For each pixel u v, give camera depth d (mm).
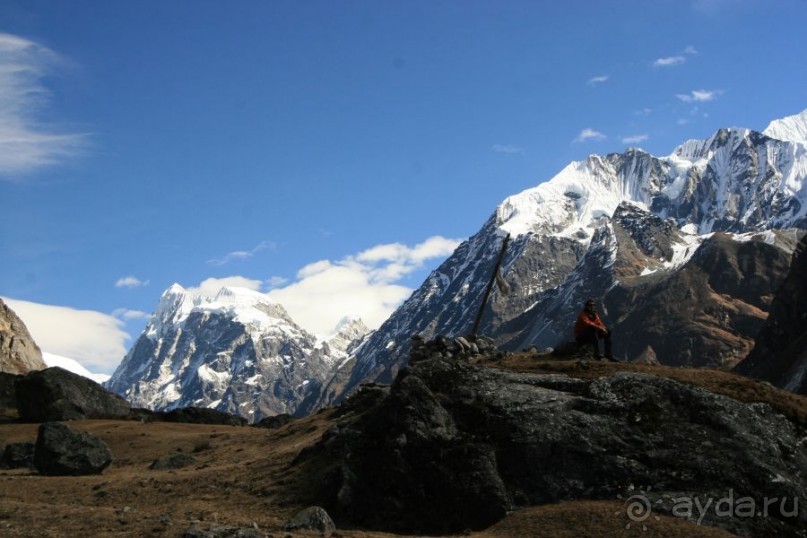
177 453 54562
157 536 30750
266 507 37781
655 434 36562
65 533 31344
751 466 35094
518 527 33688
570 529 32812
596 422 37094
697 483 34719
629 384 38625
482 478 35812
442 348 50531
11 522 32750
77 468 47031
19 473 48656
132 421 75000
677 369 42969
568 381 39781
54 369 76125
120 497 40375
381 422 38375
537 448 36594
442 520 35500
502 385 39812
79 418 74062
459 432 38000
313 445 43312
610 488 35219
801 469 35781
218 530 31484
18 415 75938
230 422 84250
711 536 31625
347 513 36375
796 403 39469
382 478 36812
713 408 37281
